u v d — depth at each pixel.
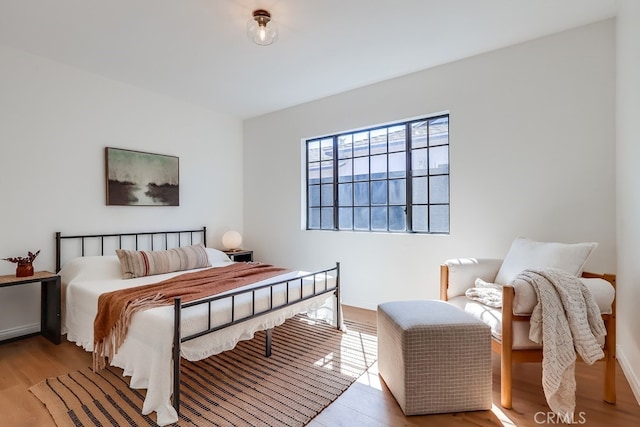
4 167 2.67
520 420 1.66
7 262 2.68
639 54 1.81
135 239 3.52
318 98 3.89
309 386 1.99
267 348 2.41
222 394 1.90
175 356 1.66
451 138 3.03
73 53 2.79
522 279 1.74
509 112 2.75
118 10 2.18
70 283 2.63
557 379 1.59
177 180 3.87
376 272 3.50
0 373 2.14
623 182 2.16
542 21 2.38
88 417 1.66
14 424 1.62
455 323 1.75
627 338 2.08
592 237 2.43
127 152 3.41
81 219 3.11
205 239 4.18
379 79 3.38
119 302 2.02
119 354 1.95
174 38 2.55
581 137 2.47
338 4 2.13
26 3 2.09
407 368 1.70
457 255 3.01
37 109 2.84
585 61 2.45
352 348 2.55
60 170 2.97
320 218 4.09
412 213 3.40
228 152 4.49
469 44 2.70
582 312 1.65
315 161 4.13
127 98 3.44
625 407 1.73
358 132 3.78
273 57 2.88
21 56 2.74
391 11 2.22
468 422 1.65
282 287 2.45
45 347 2.55
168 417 1.62
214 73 3.20
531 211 2.66
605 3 2.19
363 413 1.73
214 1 2.09
